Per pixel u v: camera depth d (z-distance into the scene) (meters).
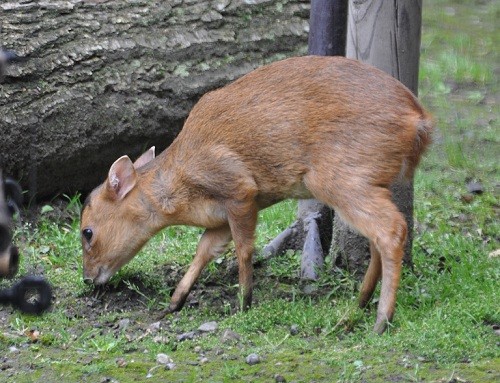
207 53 14.81
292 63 10.40
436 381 8.66
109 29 14.20
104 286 11.53
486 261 12.02
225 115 10.39
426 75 19.97
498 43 22.14
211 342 9.85
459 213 14.09
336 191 9.95
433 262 12.12
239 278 10.80
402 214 10.71
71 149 13.84
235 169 10.34
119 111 14.09
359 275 11.59
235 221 10.50
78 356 9.70
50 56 13.69
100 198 11.17
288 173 10.19
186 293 10.95
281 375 8.91
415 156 10.08
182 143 10.70
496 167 15.77
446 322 9.88
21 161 13.54
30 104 13.45
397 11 11.18
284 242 12.32
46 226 13.57
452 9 24.39
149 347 9.84
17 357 9.68
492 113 18.20
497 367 8.97
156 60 14.42
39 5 13.81
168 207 10.84
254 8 15.34
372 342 9.52
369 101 9.90
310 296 11.25
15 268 6.36
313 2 11.84
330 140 9.95
